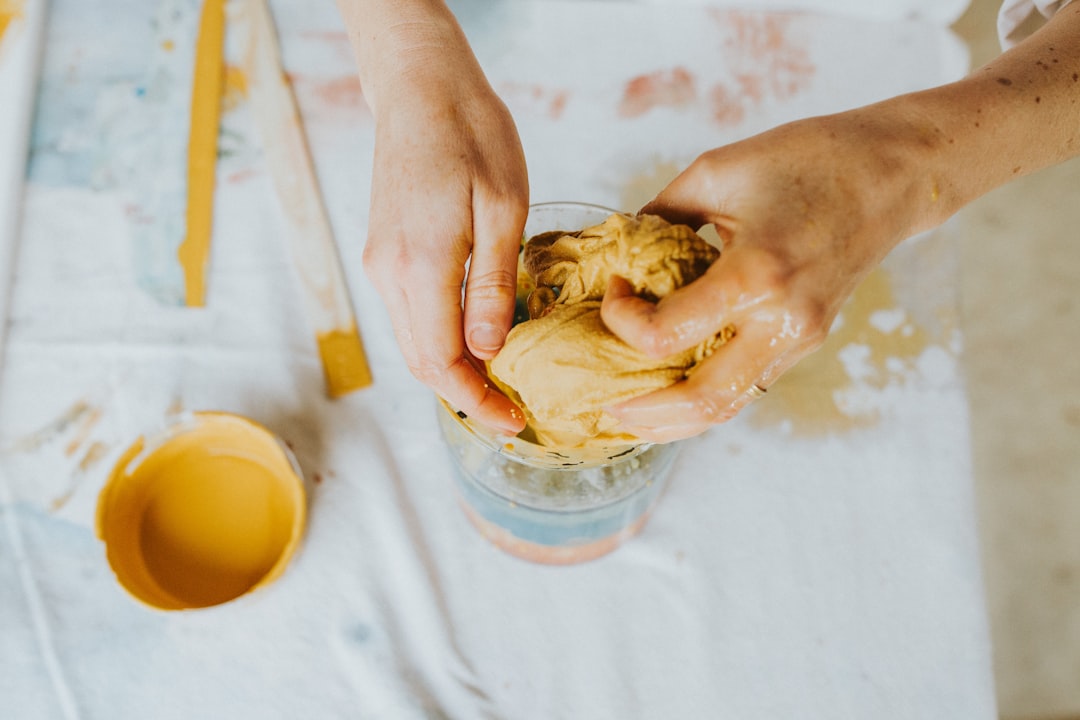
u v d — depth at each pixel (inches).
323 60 31.6
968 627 27.0
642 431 21.3
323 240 29.9
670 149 31.2
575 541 25.6
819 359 29.2
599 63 31.7
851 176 20.9
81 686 25.8
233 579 26.4
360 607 26.7
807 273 20.2
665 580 27.4
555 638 26.8
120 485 26.2
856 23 32.3
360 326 29.3
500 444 22.4
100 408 28.3
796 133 21.4
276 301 29.4
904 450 28.6
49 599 26.4
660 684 26.5
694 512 28.0
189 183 30.3
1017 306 46.1
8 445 27.8
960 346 29.4
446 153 22.3
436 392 22.7
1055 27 24.5
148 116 30.8
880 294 29.6
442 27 23.8
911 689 26.5
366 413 28.6
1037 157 23.6
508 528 25.8
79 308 29.1
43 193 30.1
